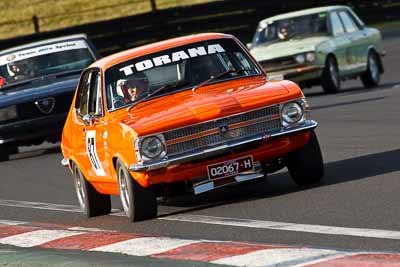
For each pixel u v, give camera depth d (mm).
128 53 35438
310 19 75625
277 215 29531
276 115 31812
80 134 36031
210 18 120938
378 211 28000
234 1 121250
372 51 78125
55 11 152500
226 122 31328
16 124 56812
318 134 50406
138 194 31594
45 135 57250
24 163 55562
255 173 31781
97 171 34500
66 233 30859
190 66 34500
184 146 31188
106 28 118375
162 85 34031
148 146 30969
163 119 31359
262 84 33531
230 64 34781
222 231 28281
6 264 25609
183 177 31328
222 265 22344
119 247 26750
